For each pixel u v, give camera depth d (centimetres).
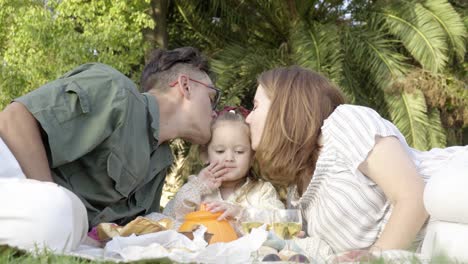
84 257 195
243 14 1277
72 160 267
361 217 262
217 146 330
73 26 1065
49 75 1043
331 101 282
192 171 1027
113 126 275
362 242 265
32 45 1049
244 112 349
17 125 255
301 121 275
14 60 1055
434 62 1122
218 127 331
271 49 1251
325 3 1234
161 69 335
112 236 251
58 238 210
